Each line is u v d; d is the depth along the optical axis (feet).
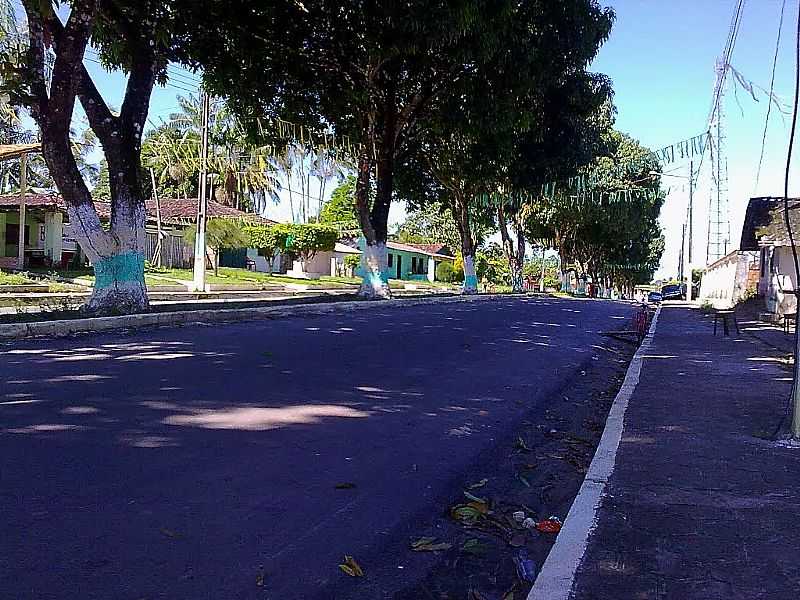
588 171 120.57
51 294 70.90
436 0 52.13
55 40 42.96
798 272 23.35
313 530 14.06
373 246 79.51
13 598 10.68
